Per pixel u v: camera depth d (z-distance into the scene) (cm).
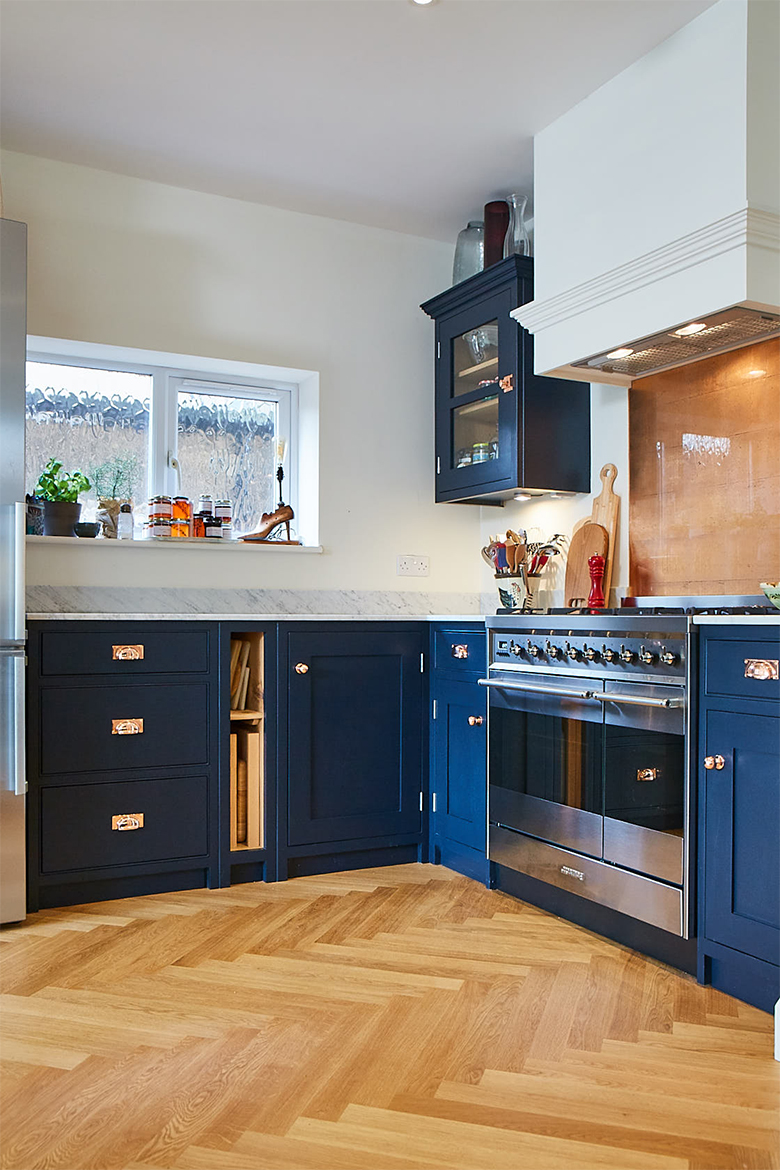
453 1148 166
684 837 241
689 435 307
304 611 384
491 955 261
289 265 385
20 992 234
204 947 267
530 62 279
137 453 375
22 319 289
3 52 274
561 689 284
